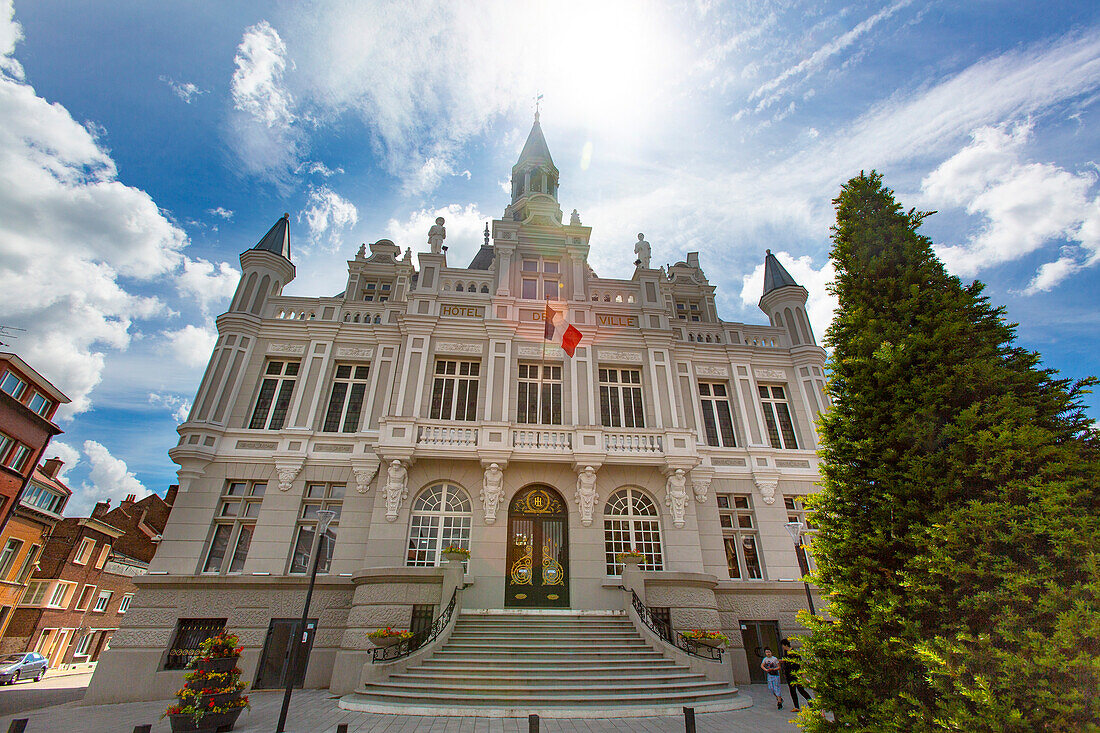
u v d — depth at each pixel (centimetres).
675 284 2623
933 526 647
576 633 1460
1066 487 589
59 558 3569
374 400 2012
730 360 2303
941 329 741
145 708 1397
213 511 1797
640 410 2084
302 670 1595
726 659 1434
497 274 2242
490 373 1995
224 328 2045
